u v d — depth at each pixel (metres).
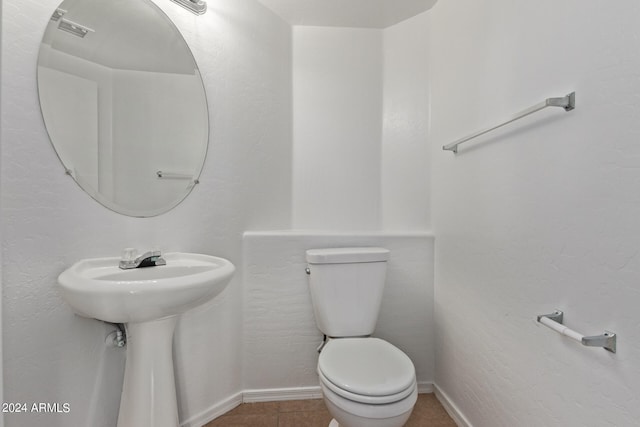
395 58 1.92
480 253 1.29
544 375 0.95
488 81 1.25
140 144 1.30
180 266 1.24
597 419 0.78
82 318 1.14
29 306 1.02
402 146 1.89
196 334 1.46
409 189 1.86
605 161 0.76
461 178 1.45
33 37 1.03
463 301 1.43
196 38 1.48
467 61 1.41
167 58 1.39
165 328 1.14
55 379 1.07
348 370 1.10
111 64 1.23
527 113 0.94
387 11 1.81
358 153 1.95
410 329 1.72
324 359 1.19
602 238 0.77
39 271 1.04
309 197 1.92
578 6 0.83
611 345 0.74
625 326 0.71
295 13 1.82
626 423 0.71
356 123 1.95
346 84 1.94
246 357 1.65
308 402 1.64
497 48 1.19
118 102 1.24
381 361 1.17
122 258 1.18
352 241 1.69
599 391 0.77
